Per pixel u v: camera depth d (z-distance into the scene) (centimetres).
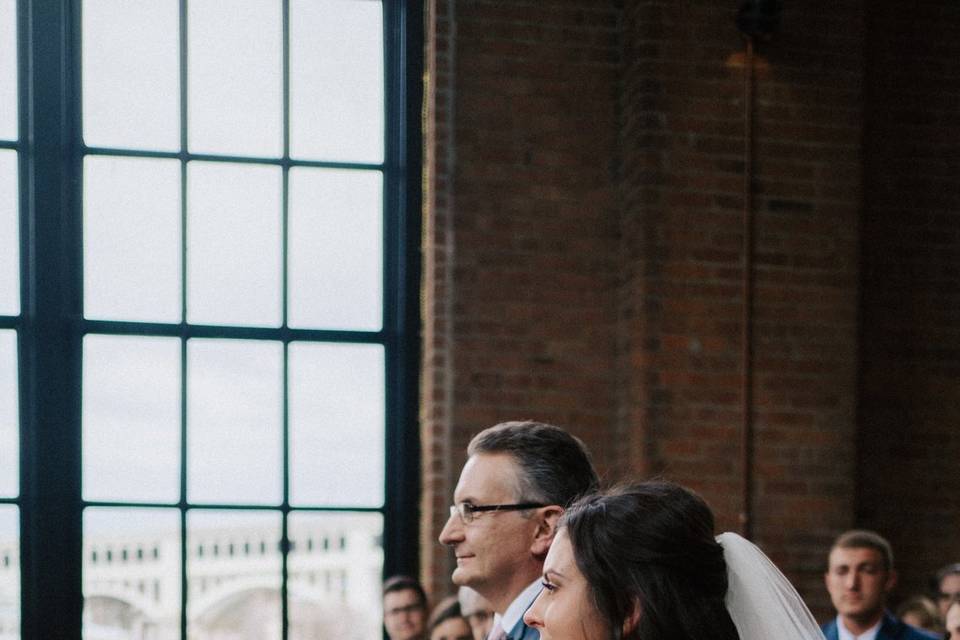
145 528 568
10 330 567
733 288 561
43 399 565
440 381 570
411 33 598
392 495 585
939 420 609
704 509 156
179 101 586
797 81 572
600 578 148
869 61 616
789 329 564
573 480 234
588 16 591
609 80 590
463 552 234
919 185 616
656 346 554
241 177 588
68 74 577
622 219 583
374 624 579
